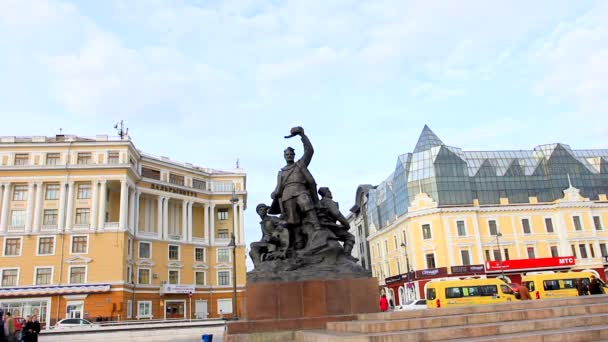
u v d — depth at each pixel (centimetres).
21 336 1661
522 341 773
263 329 1028
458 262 5019
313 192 1270
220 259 5784
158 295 5112
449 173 5362
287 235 1190
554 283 2719
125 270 4662
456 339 819
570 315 1022
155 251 5228
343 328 968
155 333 2172
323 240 1169
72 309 4391
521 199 5447
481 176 5491
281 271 1109
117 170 4825
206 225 5828
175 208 5762
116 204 5144
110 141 4956
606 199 5509
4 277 4438
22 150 4822
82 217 4731
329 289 1080
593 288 2262
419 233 5234
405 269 5516
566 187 5494
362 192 7688
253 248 1213
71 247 4588
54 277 4472
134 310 4809
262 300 1059
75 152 4912
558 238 5244
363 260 7538
